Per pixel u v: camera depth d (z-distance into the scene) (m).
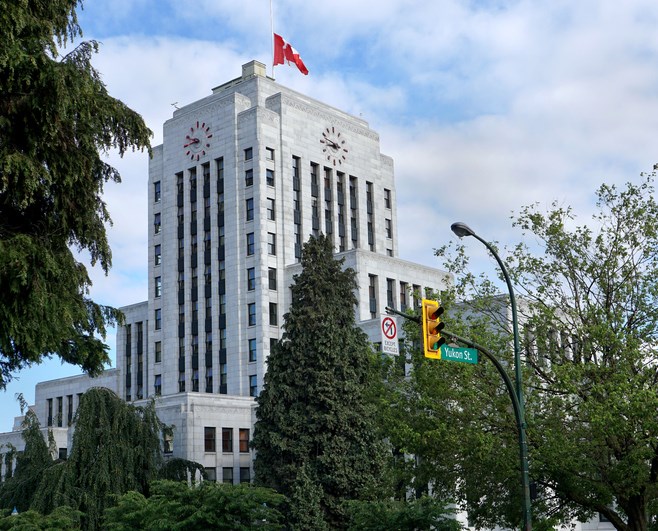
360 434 44.69
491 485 32.97
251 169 80.19
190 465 49.81
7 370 26.84
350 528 35.34
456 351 25.50
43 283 24.06
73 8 27.58
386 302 77.00
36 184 23.98
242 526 32.16
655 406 28.08
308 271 48.19
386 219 91.75
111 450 44.75
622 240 33.06
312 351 46.47
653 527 36.44
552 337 33.94
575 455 30.11
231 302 78.62
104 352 28.20
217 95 84.62
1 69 23.66
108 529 38.72
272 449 45.72
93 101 25.89
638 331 31.55
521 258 34.50
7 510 34.91
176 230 84.50
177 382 81.12
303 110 84.38
